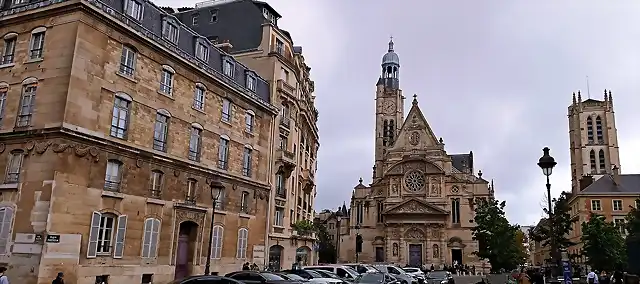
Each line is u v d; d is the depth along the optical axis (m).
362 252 77.75
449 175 75.12
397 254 73.62
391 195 77.25
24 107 23.27
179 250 28.80
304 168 50.38
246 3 46.31
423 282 37.31
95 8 23.48
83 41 23.05
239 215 33.94
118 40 25.05
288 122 43.00
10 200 22.00
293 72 44.78
